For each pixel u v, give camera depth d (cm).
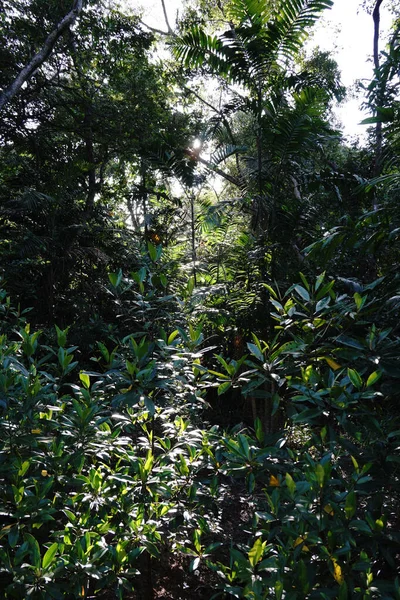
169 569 290
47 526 229
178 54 625
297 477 195
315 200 644
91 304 866
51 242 882
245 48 565
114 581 202
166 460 242
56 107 1138
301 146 557
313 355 214
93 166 1120
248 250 569
